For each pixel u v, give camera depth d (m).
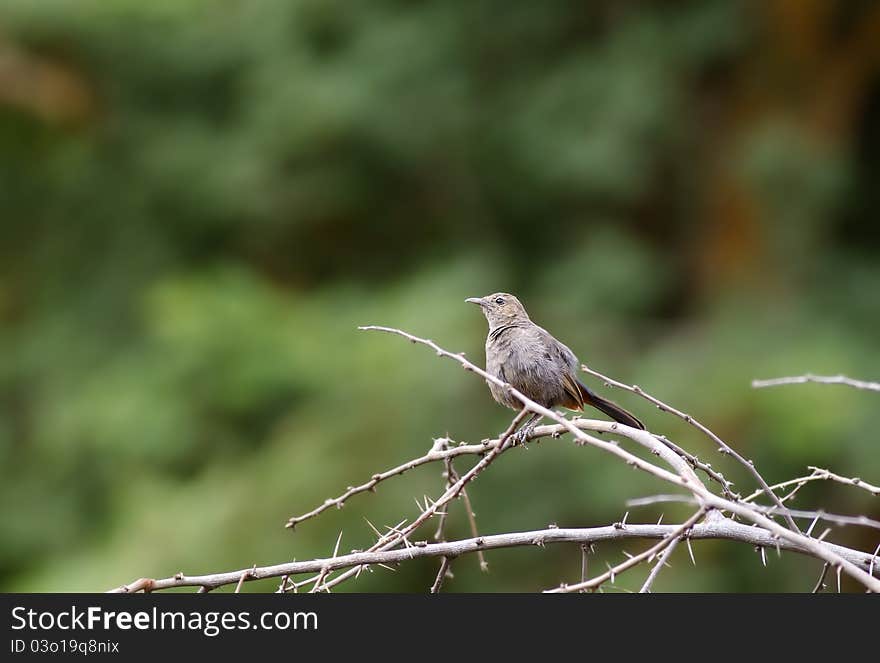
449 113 16.31
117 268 17.33
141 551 12.81
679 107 16.36
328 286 16.23
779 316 15.16
